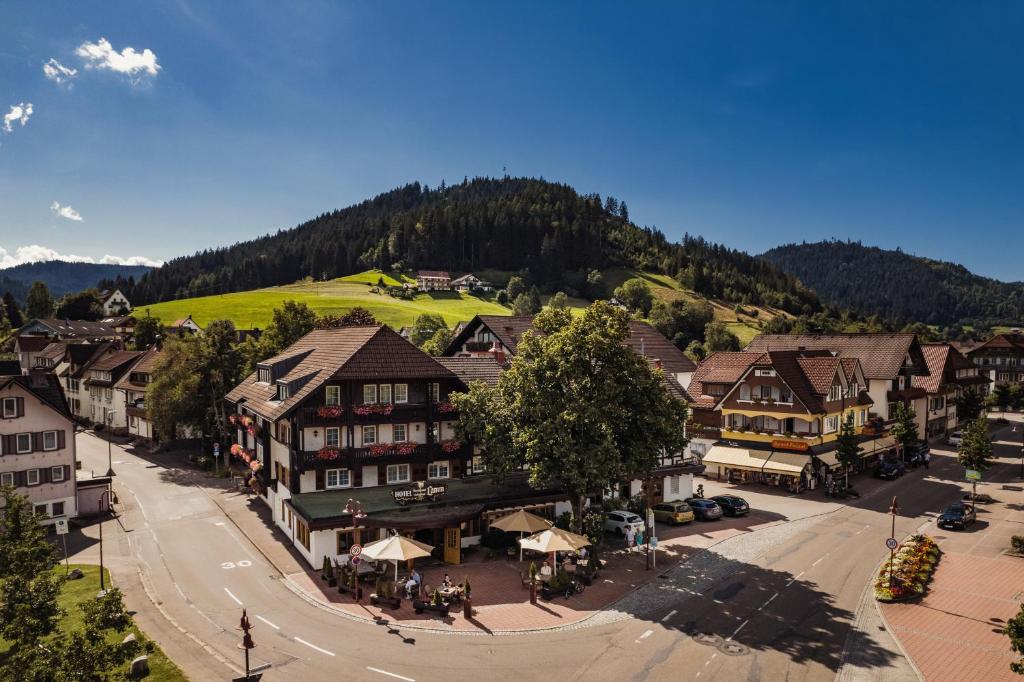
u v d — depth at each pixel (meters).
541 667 26.70
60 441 50.72
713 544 43.66
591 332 39.56
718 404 67.25
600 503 49.31
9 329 169.12
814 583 36.31
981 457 53.22
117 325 163.00
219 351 70.75
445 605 32.41
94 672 20.84
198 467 68.94
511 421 40.50
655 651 28.11
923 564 37.97
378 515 39.56
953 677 25.88
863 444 66.44
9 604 25.23
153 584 36.47
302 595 34.81
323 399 42.69
